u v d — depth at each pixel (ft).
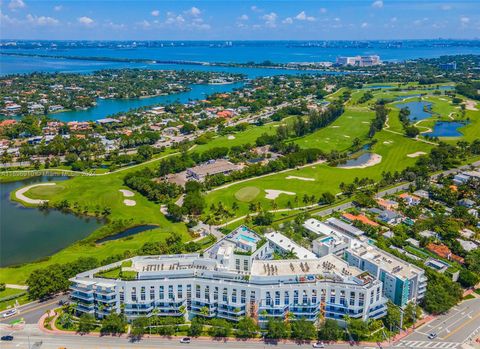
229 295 654.94
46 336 641.40
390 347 620.90
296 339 640.17
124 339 638.12
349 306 645.10
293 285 644.27
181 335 649.20
